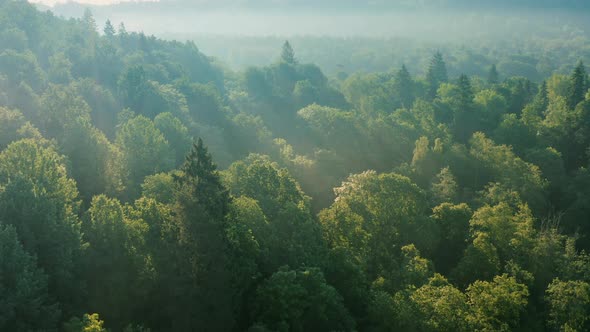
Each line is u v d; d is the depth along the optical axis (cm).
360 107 16150
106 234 5556
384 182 7381
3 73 12562
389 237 7000
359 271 5825
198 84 14850
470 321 4997
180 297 4903
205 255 4834
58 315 4534
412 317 5091
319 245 6019
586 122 11444
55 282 4938
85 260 5262
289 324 4809
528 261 6619
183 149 10294
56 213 5553
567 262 6469
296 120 13600
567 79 15800
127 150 9050
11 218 5097
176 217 5131
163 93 13000
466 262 6550
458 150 10288
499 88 16350
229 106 14912
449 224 7456
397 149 11381
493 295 5400
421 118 13138
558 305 5712
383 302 5247
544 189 9294
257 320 4953
